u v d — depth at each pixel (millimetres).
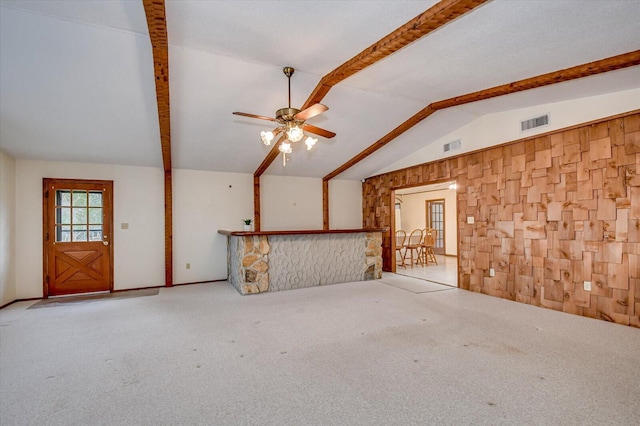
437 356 2703
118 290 5406
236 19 2570
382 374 2410
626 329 3301
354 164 6742
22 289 4820
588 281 3721
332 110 4535
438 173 5742
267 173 6812
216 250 6238
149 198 5684
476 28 2566
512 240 4516
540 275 4188
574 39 2582
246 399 2107
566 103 3904
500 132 4660
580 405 1993
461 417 1892
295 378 2367
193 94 3805
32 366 2588
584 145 3750
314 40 2873
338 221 7754
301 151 5879
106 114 3980
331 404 2041
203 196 6160
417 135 5543
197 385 2283
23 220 4859
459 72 3410
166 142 4691
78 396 2154
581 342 2969
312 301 4535
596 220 3650
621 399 2053
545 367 2488
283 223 7035
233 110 4211
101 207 5359
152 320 3744
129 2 2398
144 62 3166
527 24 2438
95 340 3133
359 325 3502
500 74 3402
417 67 3336
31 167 4934
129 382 2332
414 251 9609
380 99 4285
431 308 4137
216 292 5191
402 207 11406
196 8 2430
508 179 4570
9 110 3699
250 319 3742
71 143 4598
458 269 5340
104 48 2939
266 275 5168
